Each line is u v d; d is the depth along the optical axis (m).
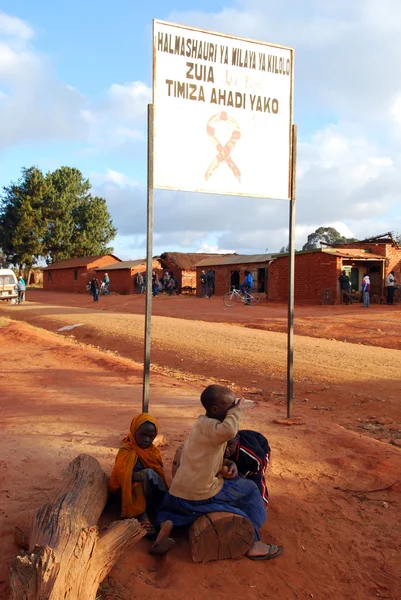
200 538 3.54
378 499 4.62
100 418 6.85
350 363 11.86
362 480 4.95
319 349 13.88
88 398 8.28
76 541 3.02
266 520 4.11
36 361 12.69
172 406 7.59
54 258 68.69
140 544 3.69
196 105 6.04
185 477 3.77
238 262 39.12
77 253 69.69
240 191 6.35
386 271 31.92
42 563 2.63
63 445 5.57
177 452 4.51
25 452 5.35
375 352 13.41
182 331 17.75
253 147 6.39
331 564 3.67
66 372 10.99
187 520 3.71
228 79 6.21
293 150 6.62
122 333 17.55
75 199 70.12
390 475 5.04
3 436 5.99
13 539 3.62
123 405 7.68
